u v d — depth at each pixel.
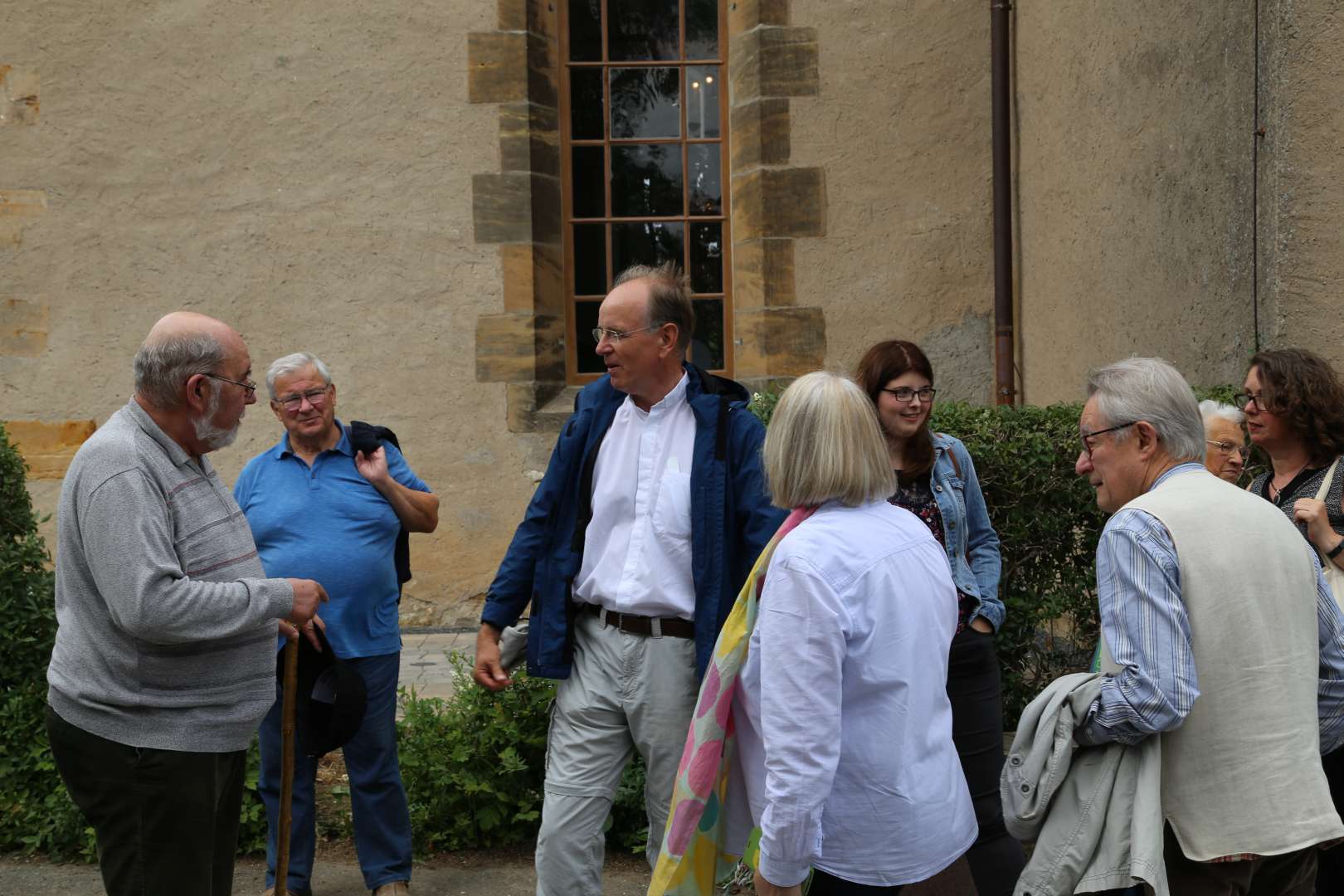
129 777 2.71
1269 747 2.25
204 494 2.84
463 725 4.36
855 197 7.49
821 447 2.29
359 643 3.71
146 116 7.36
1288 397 3.18
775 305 7.49
